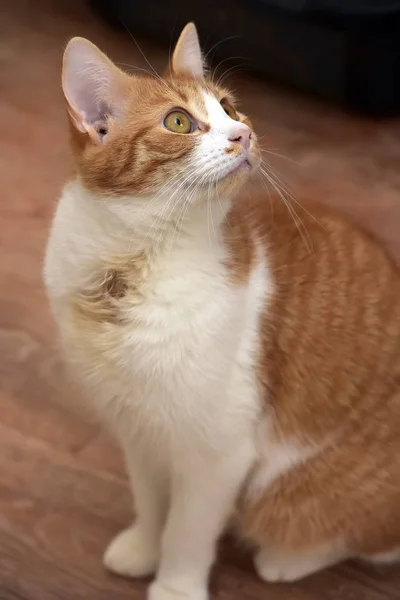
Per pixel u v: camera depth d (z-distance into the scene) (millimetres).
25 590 1347
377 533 1308
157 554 1375
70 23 2826
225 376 1082
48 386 1674
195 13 2533
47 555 1399
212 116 1036
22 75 2588
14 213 2072
